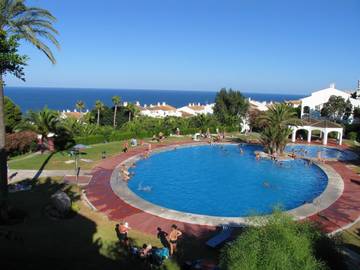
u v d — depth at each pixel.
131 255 18.97
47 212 25.16
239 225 24.27
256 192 35.03
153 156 51.19
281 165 46.50
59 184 33.81
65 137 52.78
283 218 13.92
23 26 23.00
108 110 85.88
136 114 88.31
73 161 44.16
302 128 63.59
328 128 61.28
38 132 51.44
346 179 38.12
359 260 18.39
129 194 31.58
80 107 94.31
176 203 31.25
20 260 16.66
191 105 132.75
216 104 88.00
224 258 13.55
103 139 59.56
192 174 41.69
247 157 51.72
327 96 79.81
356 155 52.78
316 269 11.84
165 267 17.94
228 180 39.28
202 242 21.50
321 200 30.34
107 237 21.28
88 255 18.38
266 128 53.16
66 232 21.77
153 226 24.28
